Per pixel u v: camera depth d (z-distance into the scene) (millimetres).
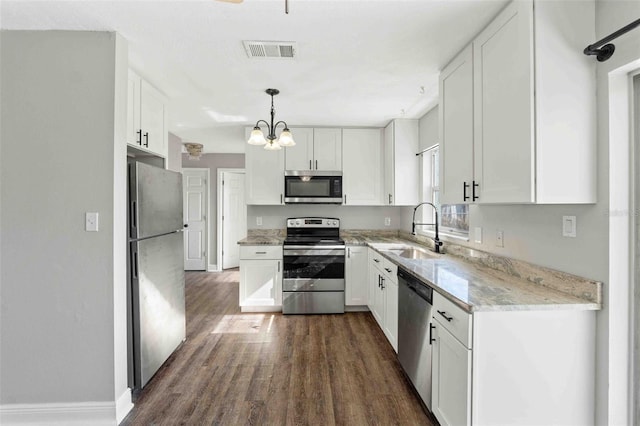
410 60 2117
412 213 3775
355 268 3594
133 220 2000
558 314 1378
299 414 1858
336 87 2598
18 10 1600
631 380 1346
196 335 2967
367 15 1639
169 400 1993
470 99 1846
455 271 2012
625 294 1343
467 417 1365
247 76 2387
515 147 1448
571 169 1375
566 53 1371
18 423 1776
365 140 3896
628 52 1245
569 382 1386
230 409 1904
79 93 1793
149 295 2141
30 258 1783
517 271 1842
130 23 1722
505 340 1362
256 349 2676
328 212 4254
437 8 1580
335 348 2695
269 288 3576
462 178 1929
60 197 1791
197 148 4949
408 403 1959
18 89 1780
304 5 1562
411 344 2055
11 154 1777
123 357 1894
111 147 1803
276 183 3840
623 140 1339
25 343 1785
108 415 1791
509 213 1968
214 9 1599
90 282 1801
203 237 5898
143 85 2395
